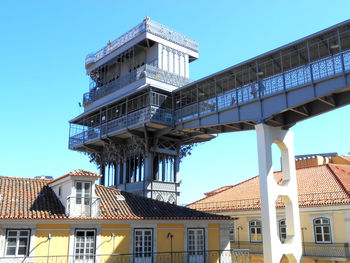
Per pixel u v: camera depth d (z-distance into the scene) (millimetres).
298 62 26453
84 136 40406
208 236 25125
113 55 40688
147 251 22688
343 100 23562
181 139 36719
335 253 26422
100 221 21516
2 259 18656
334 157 44812
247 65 27469
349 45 24047
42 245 19797
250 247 31953
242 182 39281
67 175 21469
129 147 37281
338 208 26922
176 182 36688
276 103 24828
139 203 25469
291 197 25188
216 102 29016
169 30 38688
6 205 20422
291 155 26391
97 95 41906
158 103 33406
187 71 39406
